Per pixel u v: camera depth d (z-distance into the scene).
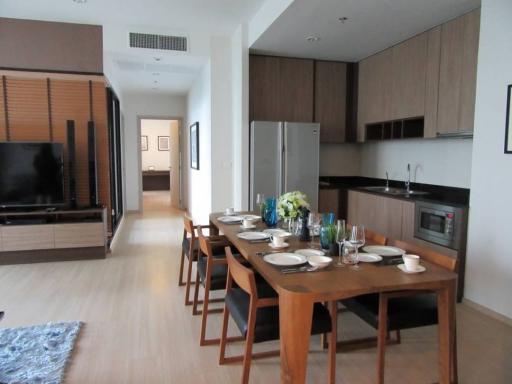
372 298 2.23
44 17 4.50
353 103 5.41
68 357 2.39
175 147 8.90
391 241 3.92
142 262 4.45
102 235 4.55
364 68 5.16
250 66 4.94
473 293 3.21
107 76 4.96
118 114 6.58
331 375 2.09
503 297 2.95
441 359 1.97
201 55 5.11
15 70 4.59
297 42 4.48
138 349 2.52
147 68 5.85
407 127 4.49
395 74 4.52
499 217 2.95
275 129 4.82
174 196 9.16
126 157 8.17
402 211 3.99
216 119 5.27
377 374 1.99
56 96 4.71
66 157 4.73
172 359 2.41
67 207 4.60
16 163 4.34
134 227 6.59
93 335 2.70
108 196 4.96
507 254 2.90
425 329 2.83
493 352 2.51
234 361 2.38
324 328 1.95
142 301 3.30
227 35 5.17
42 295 3.42
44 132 4.71
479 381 2.20
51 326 2.79
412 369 2.31
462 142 3.99
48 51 4.65
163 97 8.34
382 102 4.78
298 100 5.18
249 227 3.00
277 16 3.70
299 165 4.94
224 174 5.36
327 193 5.18
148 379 2.20
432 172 4.39
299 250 2.36
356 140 5.37
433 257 2.24
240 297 2.23
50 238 4.38
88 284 3.71
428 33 3.98
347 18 3.70
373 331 2.79
